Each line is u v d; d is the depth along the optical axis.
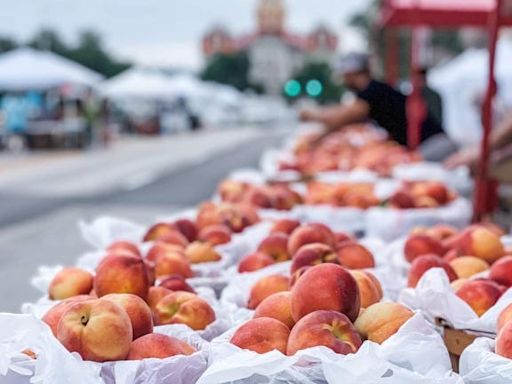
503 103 18.56
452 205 5.29
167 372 2.22
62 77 29.72
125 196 15.74
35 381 2.14
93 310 2.30
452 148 8.00
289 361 2.14
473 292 2.73
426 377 2.11
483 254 3.36
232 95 76.06
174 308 2.70
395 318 2.43
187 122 57.19
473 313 2.57
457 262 3.25
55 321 2.44
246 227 4.31
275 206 5.13
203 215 4.30
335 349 2.22
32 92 34.47
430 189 5.31
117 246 3.60
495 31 4.86
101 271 2.74
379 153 7.81
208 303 2.78
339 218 5.00
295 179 6.79
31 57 30.45
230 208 4.42
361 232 5.00
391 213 4.91
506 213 6.06
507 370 2.17
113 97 44.72
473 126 23.17
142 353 2.29
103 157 28.02
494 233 3.55
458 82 23.20
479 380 2.22
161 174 20.75
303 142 9.27
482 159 4.99
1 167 23.55
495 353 2.29
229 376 2.13
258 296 2.90
